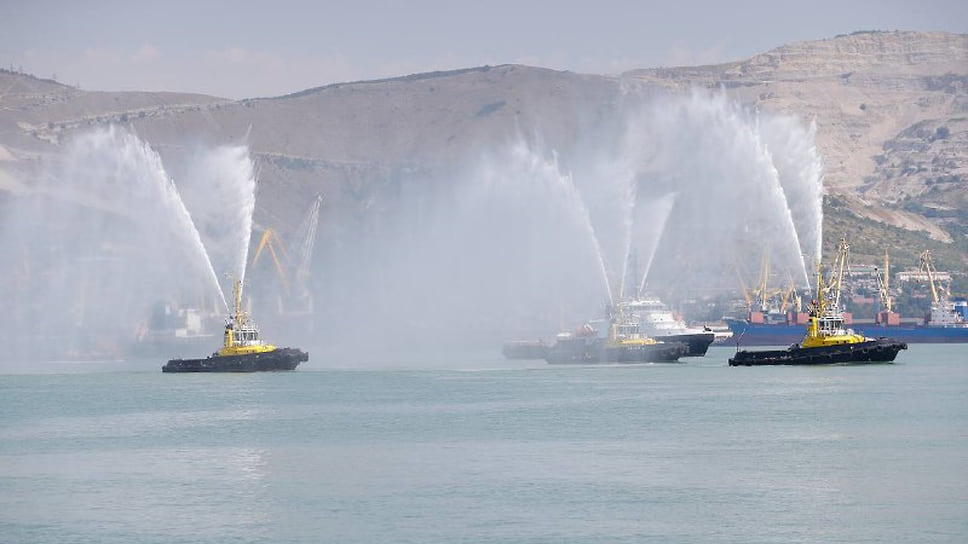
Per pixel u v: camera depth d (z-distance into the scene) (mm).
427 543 109438
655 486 131375
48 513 122062
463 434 172250
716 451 153875
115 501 127125
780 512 118938
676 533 111812
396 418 192625
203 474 141750
